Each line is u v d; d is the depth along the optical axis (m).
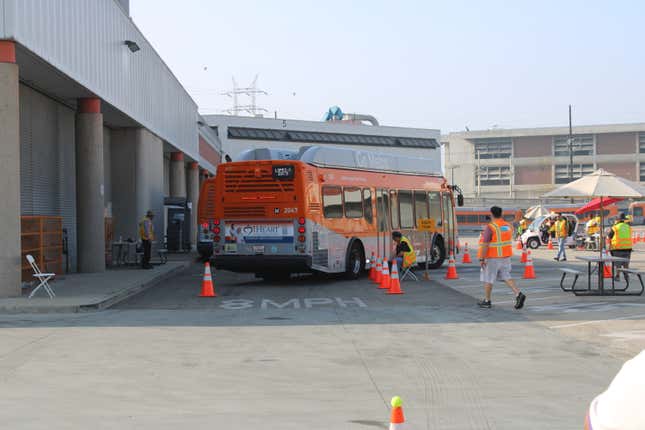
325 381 8.51
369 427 6.55
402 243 22.98
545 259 34.69
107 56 24.75
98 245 24.25
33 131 22.56
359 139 97.19
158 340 11.38
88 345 10.91
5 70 16.62
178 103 40.44
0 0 16.38
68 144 26.27
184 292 19.48
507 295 18.14
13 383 8.38
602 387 8.20
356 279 22.86
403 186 25.72
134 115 28.92
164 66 35.91
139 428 6.49
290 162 20.34
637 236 53.06
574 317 13.98
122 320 13.80
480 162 159.50
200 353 10.27
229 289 20.27
